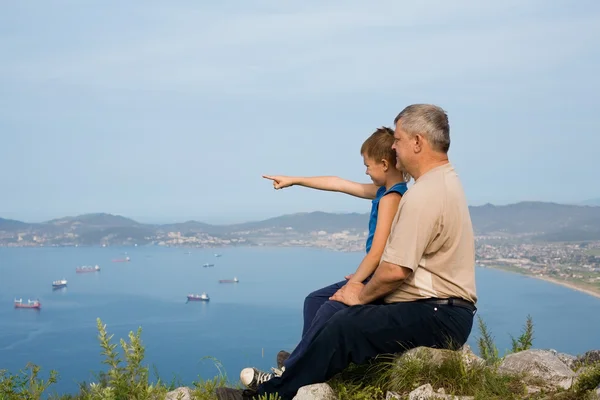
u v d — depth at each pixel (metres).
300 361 4.29
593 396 3.91
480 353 5.38
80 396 5.20
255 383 4.62
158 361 51.16
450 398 4.07
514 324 58.09
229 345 64.12
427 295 4.28
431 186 4.18
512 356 4.68
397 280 4.16
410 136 4.30
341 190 5.42
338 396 4.24
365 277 4.54
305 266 192.12
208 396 4.64
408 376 4.23
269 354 54.91
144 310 102.88
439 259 4.25
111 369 4.52
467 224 4.31
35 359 59.34
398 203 4.55
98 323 4.58
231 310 100.69
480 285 107.62
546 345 49.47
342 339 4.21
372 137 4.72
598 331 57.50
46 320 92.94
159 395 4.54
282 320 86.94
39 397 4.36
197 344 65.06
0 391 4.29
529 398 4.05
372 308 4.28
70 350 65.31
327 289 5.01
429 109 4.29
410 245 4.11
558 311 73.12
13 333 80.06
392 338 4.25
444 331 4.26
